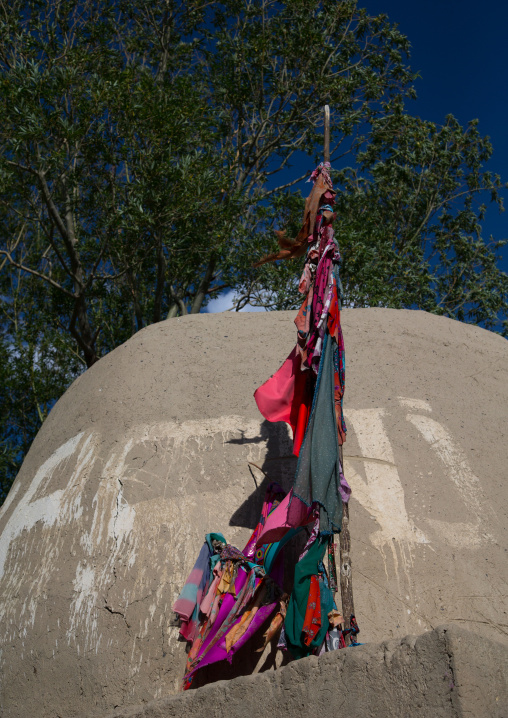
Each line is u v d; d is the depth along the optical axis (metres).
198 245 13.23
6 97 11.59
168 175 12.05
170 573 5.26
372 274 14.09
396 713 3.52
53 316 16.52
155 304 13.29
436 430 6.04
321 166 5.67
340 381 5.18
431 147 16.58
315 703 3.80
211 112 13.48
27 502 6.40
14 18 13.40
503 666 3.53
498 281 17.09
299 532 5.33
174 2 15.49
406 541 5.27
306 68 14.57
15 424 17.38
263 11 15.11
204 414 6.25
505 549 5.36
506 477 5.87
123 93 12.27
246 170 15.51
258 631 4.94
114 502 5.78
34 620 5.40
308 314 5.14
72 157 12.99
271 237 13.77
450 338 7.09
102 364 7.29
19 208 17.16
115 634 5.08
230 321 7.33
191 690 4.39
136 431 6.23
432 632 3.54
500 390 6.65
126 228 12.26
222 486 5.72
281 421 5.69
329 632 4.48
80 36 13.54
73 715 4.88
